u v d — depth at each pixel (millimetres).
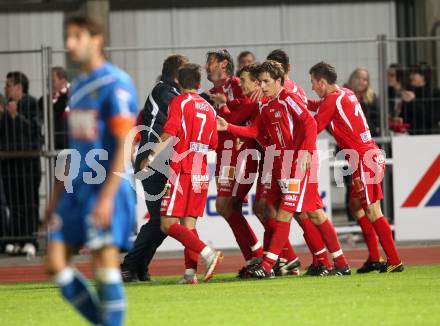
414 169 34188
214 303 20391
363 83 34188
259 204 26219
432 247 34219
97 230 14695
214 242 33531
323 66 25156
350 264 29891
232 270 29266
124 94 15062
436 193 34312
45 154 33625
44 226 34438
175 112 23844
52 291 23969
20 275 29766
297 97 24469
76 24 15117
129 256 26062
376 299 20391
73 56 15188
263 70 24516
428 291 21562
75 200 15219
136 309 19797
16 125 33875
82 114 15227
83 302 14953
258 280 24922
